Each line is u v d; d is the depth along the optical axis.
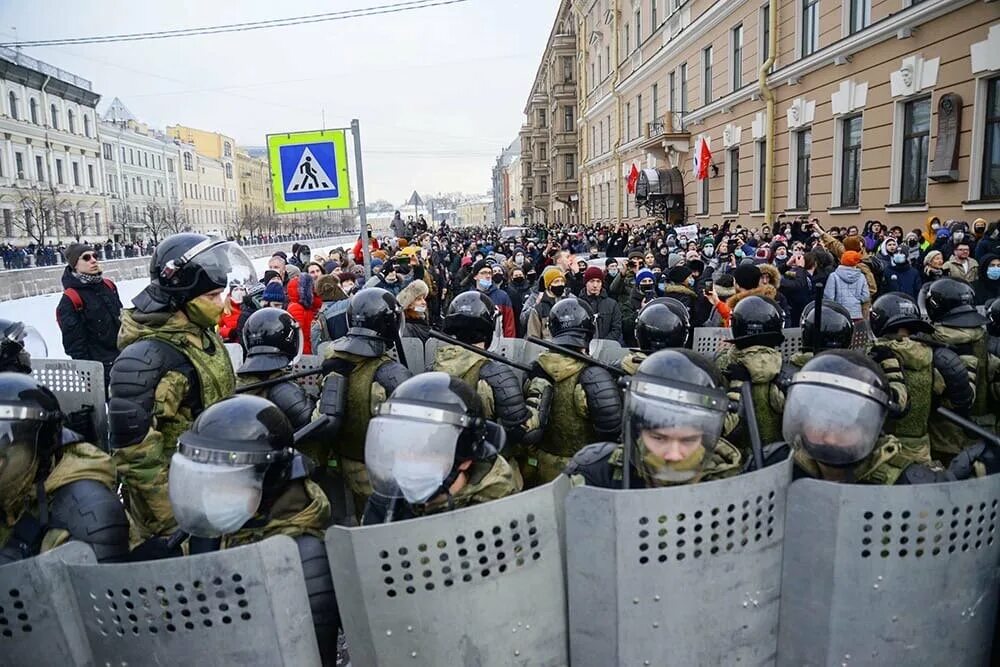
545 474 3.13
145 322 2.57
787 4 15.34
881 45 12.16
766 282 6.21
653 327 3.14
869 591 1.56
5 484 1.74
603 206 34.72
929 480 1.88
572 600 1.59
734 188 19.17
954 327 3.54
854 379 1.77
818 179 14.52
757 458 2.10
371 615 1.53
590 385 2.93
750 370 2.86
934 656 1.61
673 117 23.03
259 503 1.72
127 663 1.52
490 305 3.40
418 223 23.98
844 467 1.84
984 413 3.61
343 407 3.03
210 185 78.81
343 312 5.14
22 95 44.97
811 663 1.62
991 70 9.68
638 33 27.59
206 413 1.75
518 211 83.00
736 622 1.60
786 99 15.77
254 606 1.48
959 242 7.81
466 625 1.55
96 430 3.15
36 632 1.49
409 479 1.73
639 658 1.56
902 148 11.94
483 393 3.02
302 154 6.05
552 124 52.16
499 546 1.55
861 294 6.48
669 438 1.77
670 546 1.53
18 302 11.10
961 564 1.59
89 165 53.06
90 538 1.80
